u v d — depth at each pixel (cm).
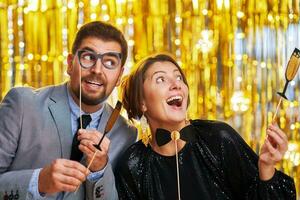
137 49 317
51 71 321
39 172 171
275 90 320
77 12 319
